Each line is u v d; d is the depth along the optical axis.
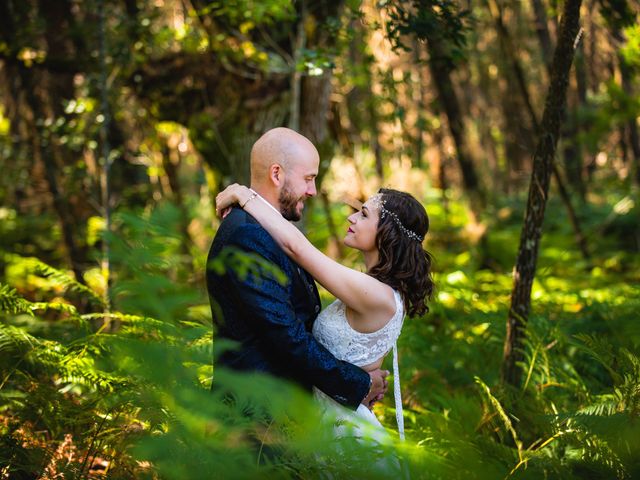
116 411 2.73
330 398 2.72
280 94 5.83
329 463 2.20
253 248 2.57
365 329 2.73
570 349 4.08
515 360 3.48
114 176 7.44
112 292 2.13
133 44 6.24
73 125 6.51
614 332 4.15
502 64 11.09
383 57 7.16
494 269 10.20
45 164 6.80
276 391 2.13
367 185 11.18
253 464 2.14
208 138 5.95
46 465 2.66
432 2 4.05
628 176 11.21
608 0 4.75
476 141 17.25
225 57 5.73
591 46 9.91
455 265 10.22
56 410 2.83
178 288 2.25
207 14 5.68
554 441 2.92
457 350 4.48
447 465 2.30
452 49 4.31
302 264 2.65
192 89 6.00
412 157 7.38
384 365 4.18
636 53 6.09
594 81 11.46
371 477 2.17
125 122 8.26
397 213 2.80
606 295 6.57
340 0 5.43
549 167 3.38
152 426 2.27
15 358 3.03
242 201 2.70
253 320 2.52
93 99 6.44
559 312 5.44
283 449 2.36
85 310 5.67
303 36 5.16
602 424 2.44
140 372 2.11
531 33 10.91
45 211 9.71
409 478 2.42
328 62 4.96
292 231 2.65
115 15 6.52
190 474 1.97
